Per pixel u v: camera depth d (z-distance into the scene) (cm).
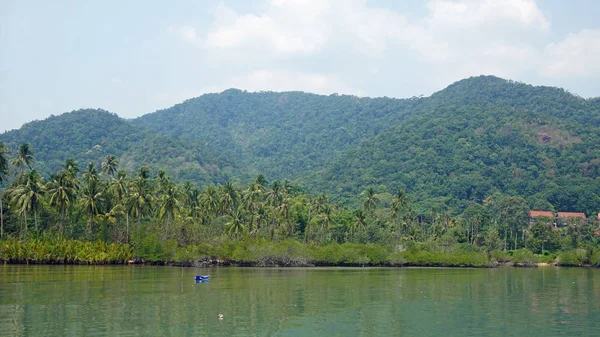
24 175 15888
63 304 7525
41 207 15112
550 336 6097
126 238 16162
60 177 15150
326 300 8388
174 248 15600
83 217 16425
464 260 18350
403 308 7750
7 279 10381
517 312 7531
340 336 6000
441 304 8169
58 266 13900
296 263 16588
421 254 18238
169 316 6850
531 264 19338
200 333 6000
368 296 8919
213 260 16350
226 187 19788
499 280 12344
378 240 18925
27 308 7188
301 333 6094
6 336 5712
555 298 9000
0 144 14638
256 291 9325
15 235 15300
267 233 18950
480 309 7750
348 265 17712
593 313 7488
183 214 17962
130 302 7812
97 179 16150
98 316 6744
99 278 10844
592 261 18888
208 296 8569
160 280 10744
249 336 5922
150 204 16050
